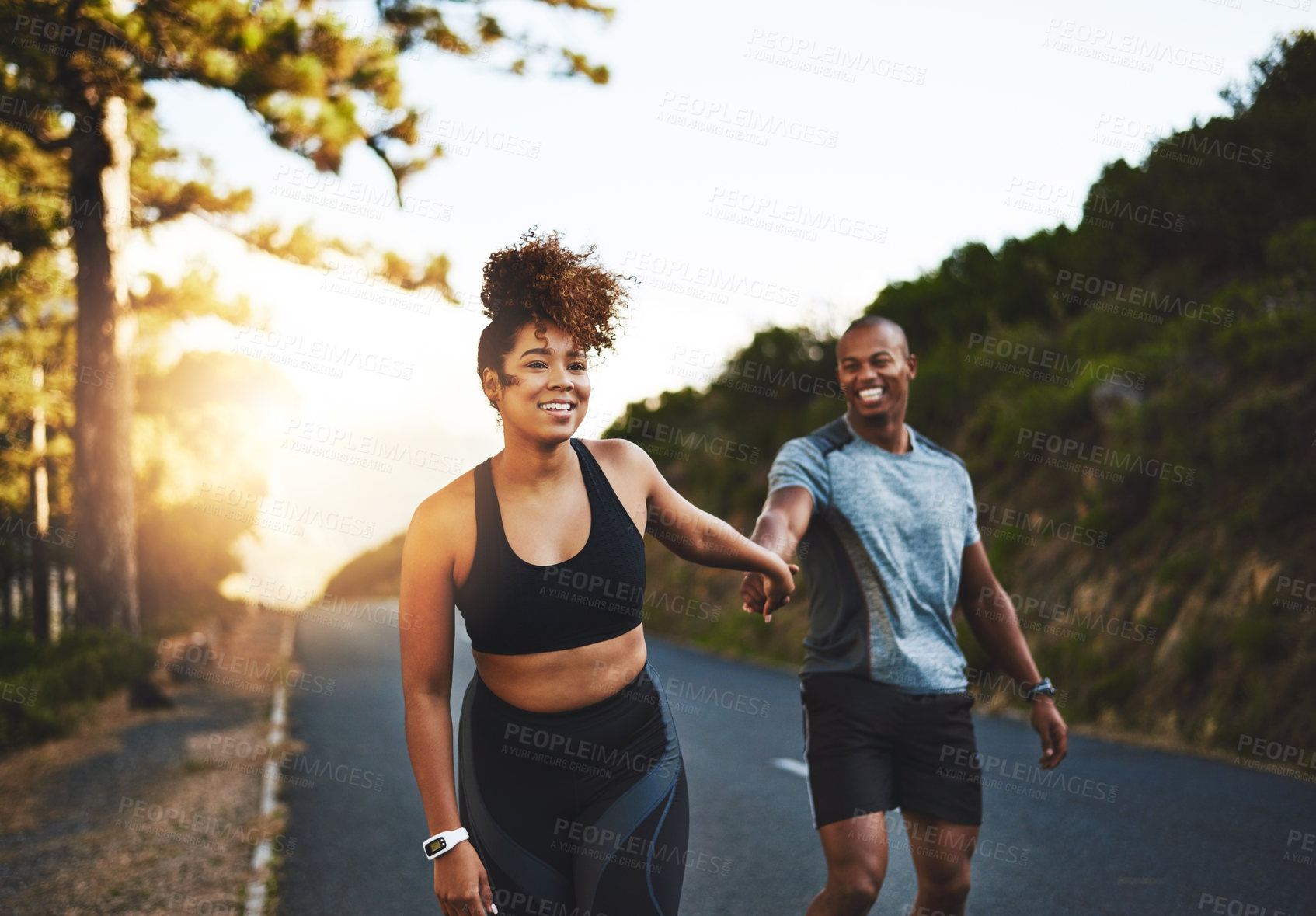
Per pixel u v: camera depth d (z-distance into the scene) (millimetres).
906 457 3174
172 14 10594
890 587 3025
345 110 12039
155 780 7785
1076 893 4664
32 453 18297
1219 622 8977
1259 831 5488
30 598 21703
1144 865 4996
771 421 22906
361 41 11891
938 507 3104
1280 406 9625
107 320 13688
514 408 2137
